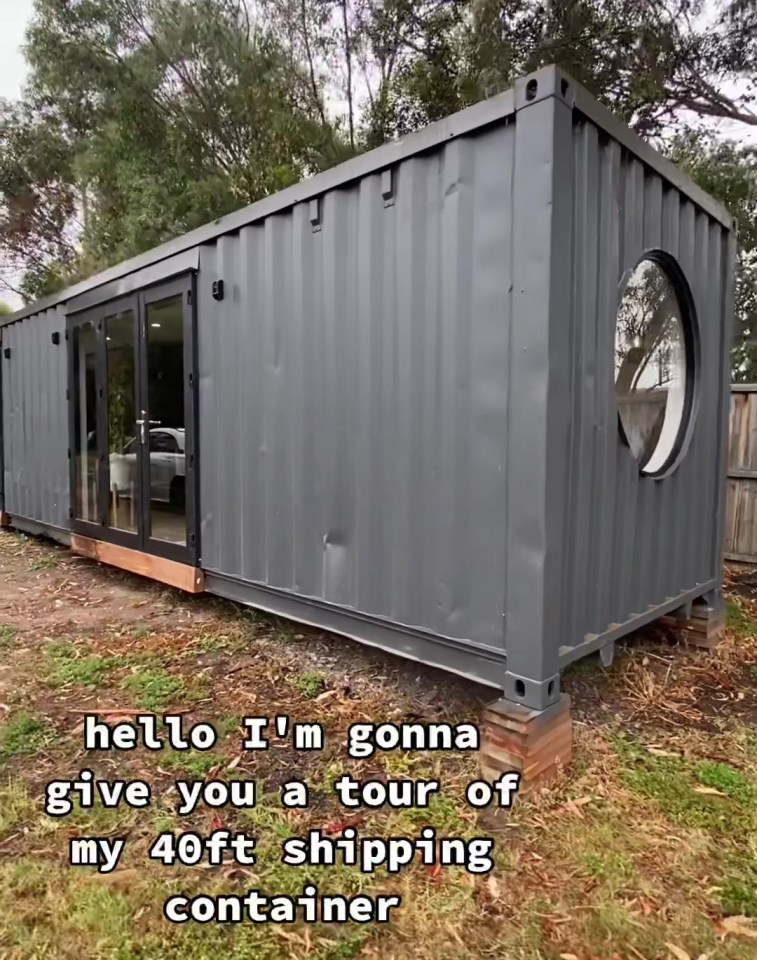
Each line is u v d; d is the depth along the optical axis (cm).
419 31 952
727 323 366
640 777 224
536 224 206
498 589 230
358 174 271
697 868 179
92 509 520
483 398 230
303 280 308
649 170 274
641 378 300
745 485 571
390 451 269
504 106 214
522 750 210
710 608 359
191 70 1030
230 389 364
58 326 559
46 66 1091
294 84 1027
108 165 1076
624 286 257
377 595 281
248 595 365
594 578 254
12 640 370
